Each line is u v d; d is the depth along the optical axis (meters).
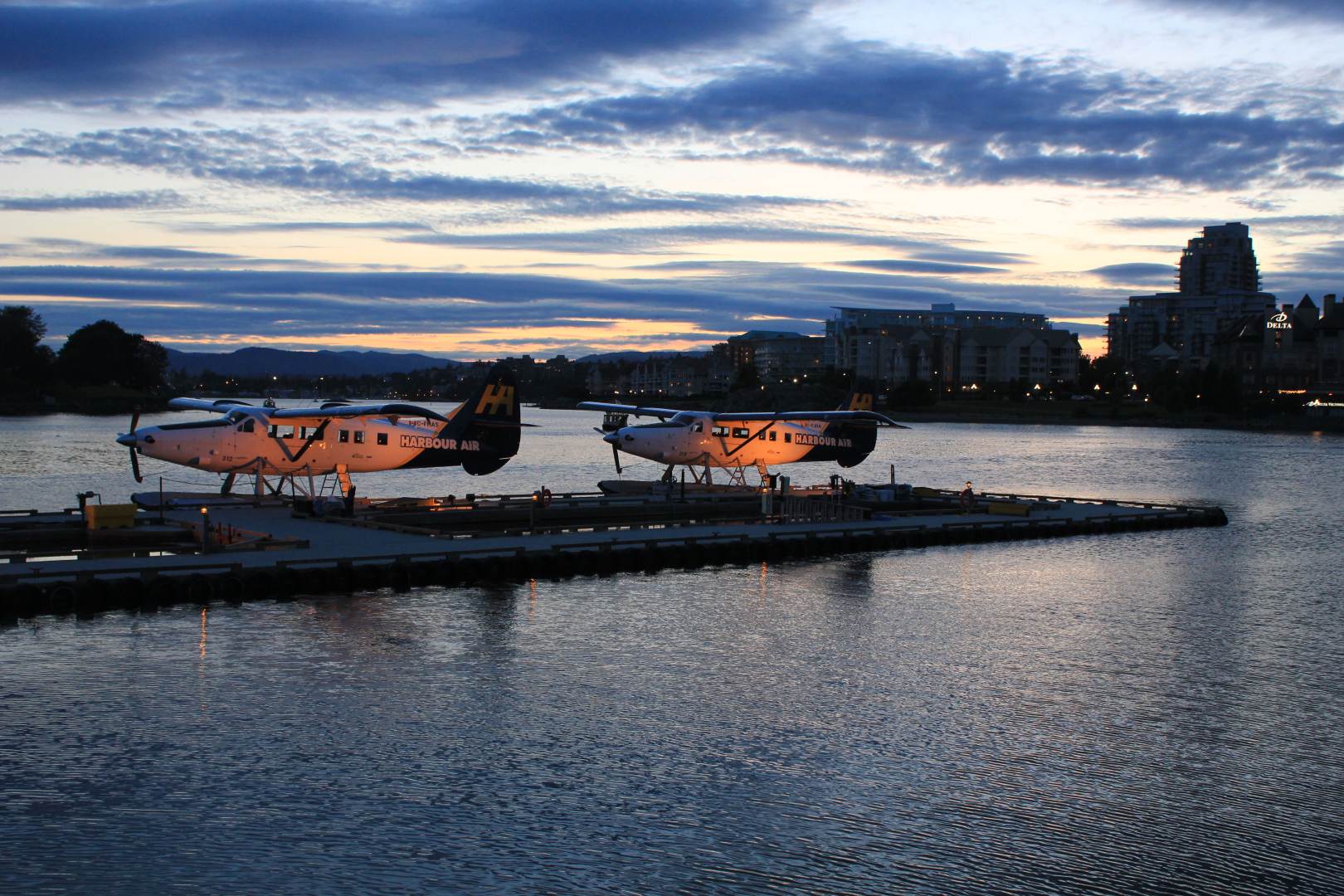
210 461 41.81
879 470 90.19
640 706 22.41
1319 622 30.89
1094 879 15.59
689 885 15.30
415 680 23.67
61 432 125.81
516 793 18.08
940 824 17.20
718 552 38.22
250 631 27.08
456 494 64.62
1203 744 20.73
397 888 15.12
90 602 28.36
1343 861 16.19
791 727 21.38
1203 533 49.78
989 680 24.72
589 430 175.88
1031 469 93.94
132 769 18.67
